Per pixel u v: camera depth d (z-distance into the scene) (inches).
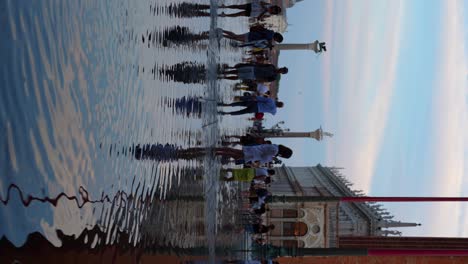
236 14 684.1
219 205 589.9
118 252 220.2
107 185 215.2
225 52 816.9
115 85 238.7
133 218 246.7
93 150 203.2
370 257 637.9
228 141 812.0
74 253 173.2
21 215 141.5
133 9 274.5
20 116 148.3
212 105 592.1
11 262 134.0
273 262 721.0
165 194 318.0
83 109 196.9
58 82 176.1
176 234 336.8
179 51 401.1
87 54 205.3
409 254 472.7
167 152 335.6
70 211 174.4
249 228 889.5
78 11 197.6
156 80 319.0
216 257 522.6
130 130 257.4
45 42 168.7
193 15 480.4
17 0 152.9
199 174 456.1
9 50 146.6
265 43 658.8
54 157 166.9
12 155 141.6
